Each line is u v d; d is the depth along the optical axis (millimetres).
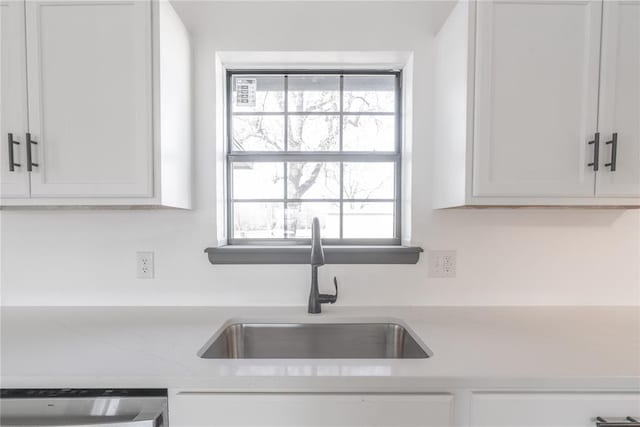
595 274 1349
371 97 1498
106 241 1339
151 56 1041
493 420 770
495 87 1021
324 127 1499
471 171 1033
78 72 1036
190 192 1312
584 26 1018
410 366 803
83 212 1335
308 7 1348
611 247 1348
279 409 761
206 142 1350
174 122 1159
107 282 1344
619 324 1131
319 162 1488
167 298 1351
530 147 1027
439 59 1285
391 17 1351
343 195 1491
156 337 1003
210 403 758
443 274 1355
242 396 759
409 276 1356
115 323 1140
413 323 1146
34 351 892
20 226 1332
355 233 1484
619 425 746
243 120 1495
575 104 1025
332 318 1238
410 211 1368
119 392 765
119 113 1043
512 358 849
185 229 1349
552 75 1021
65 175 1048
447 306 1354
